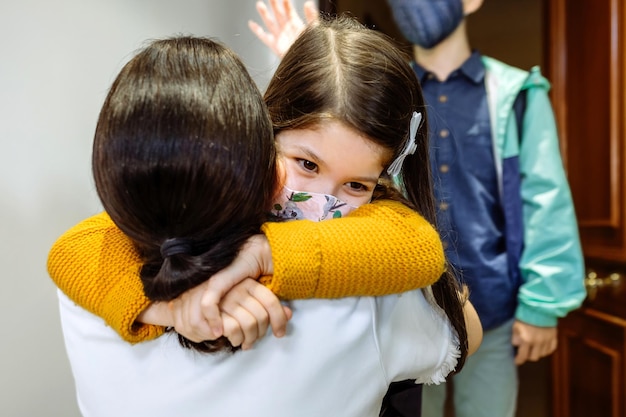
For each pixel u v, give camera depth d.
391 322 0.49
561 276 1.08
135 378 0.47
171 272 0.39
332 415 0.46
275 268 0.41
